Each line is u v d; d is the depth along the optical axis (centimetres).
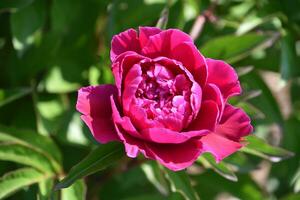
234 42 70
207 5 78
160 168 70
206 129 58
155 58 59
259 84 78
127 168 72
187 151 58
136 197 81
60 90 76
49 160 70
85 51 78
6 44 79
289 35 78
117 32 74
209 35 80
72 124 76
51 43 76
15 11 75
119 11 75
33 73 77
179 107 58
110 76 73
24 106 76
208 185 79
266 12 78
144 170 77
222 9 82
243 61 79
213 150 58
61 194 67
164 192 72
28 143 69
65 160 77
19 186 67
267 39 70
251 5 82
